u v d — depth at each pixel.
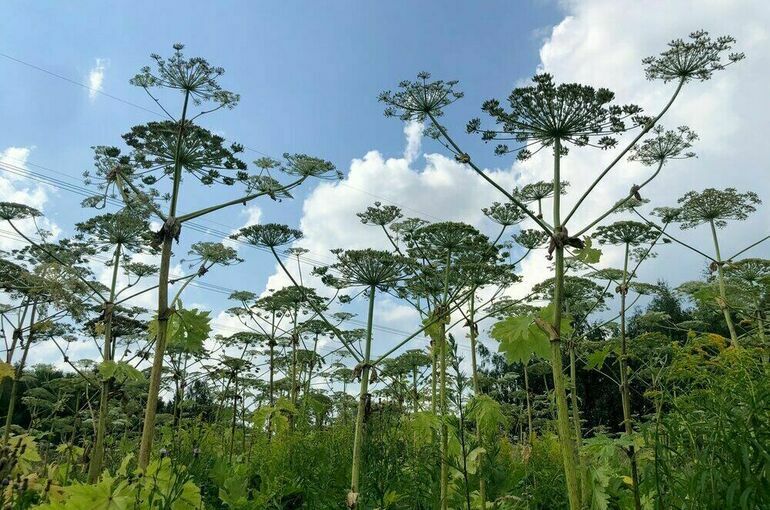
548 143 6.44
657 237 9.33
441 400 7.50
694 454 4.51
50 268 8.04
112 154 7.39
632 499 6.37
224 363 13.11
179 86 7.51
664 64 6.93
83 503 4.59
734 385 4.54
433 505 7.36
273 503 8.31
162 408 17.34
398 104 7.95
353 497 6.52
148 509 4.71
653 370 6.16
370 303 7.79
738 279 10.68
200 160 7.32
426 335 8.26
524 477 8.17
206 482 8.68
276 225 8.60
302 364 17.03
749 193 11.67
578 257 5.96
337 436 10.83
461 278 8.45
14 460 4.64
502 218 9.65
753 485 3.96
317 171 8.63
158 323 6.29
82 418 11.64
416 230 8.74
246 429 15.01
